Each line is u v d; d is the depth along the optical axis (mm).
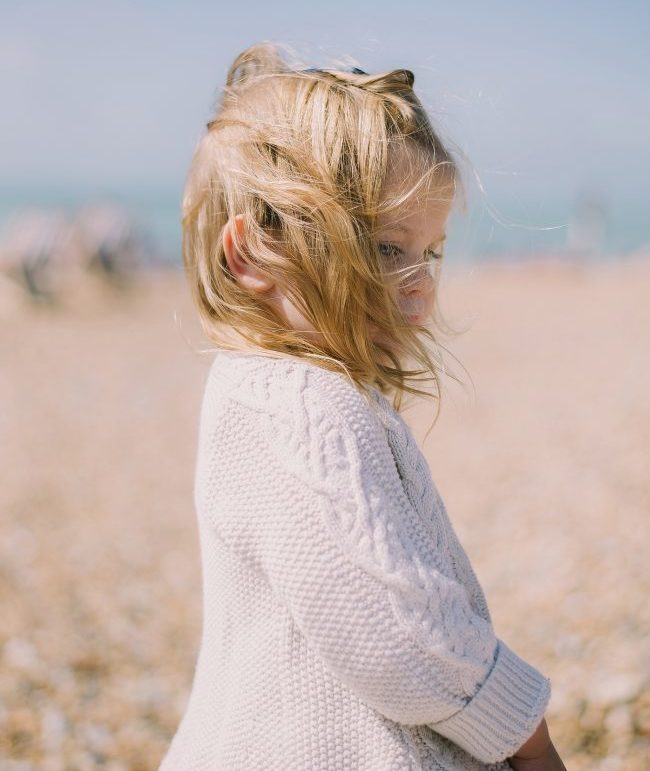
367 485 1038
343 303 1140
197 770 1191
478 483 5656
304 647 1100
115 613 4156
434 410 7477
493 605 3816
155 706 3326
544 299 15078
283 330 1186
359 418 1087
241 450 1097
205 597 1224
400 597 1000
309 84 1196
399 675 998
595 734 2641
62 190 118625
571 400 7609
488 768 1179
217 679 1182
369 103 1166
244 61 1361
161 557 4914
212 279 1245
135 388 9477
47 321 13211
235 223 1185
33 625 3959
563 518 4688
